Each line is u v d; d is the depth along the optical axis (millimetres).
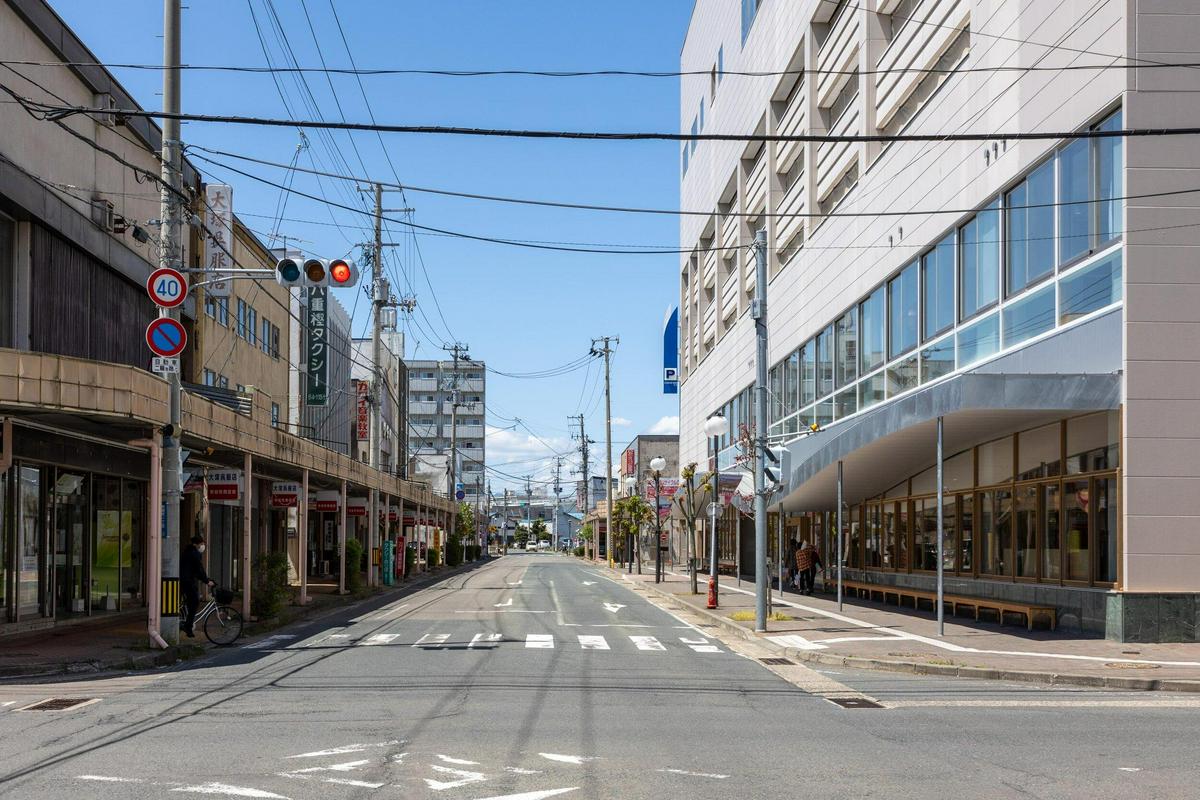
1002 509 21547
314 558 46781
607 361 68812
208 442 19438
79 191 21766
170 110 17203
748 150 44125
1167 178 16859
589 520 97500
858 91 29453
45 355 15016
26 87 19547
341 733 9297
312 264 15930
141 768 7879
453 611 25688
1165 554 16656
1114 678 12844
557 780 7512
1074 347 18219
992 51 21281
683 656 16109
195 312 28234
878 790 7281
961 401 17094
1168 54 16938
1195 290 16844
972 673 13875
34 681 13438
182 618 18562
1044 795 7156
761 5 41469
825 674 14195
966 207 22328
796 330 36188
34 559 19844
